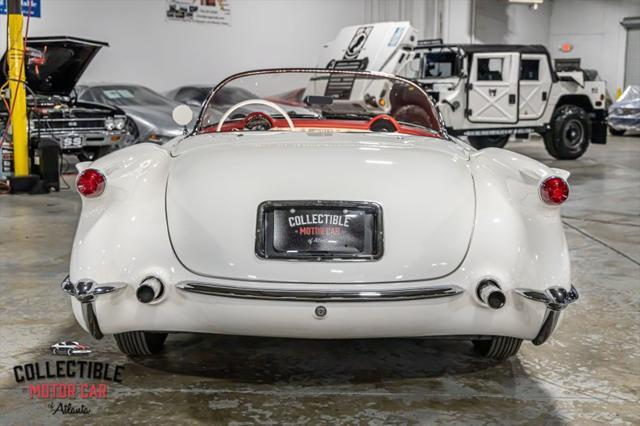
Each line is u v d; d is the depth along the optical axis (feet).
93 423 6.58
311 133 8.56
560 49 62.75
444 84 33.09
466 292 6.68
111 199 7.00
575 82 36.19
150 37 40.11
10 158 23.59
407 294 6.47
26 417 6.70
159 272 6.68
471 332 6.80
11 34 22.67
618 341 9.04
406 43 31.81
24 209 19.62
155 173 7.25
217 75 43.32
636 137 52.44
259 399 7.15
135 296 6.72
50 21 36.29
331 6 48.16
